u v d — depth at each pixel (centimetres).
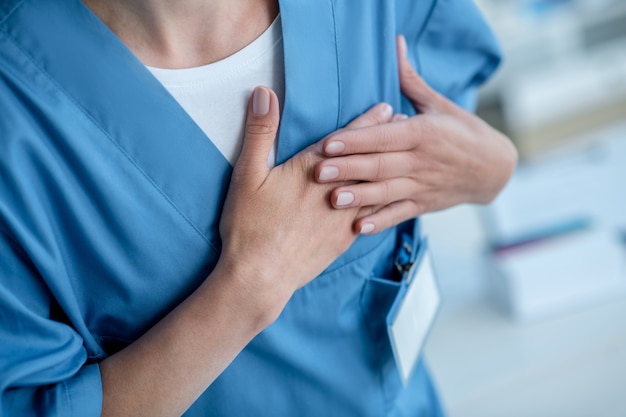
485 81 112
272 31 81
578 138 238
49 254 75
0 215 71
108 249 78
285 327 89
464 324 198
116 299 81
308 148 83
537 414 180
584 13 239
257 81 81
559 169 212
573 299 197
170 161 79
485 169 96
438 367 186
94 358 83
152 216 79
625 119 242
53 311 80
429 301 102
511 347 188
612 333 187
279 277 79
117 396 77
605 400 184
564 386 184
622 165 212
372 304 96
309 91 83
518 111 232
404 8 95
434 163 90
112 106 77
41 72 75
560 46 238
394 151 87
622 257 199
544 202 207
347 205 82
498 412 181
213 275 79
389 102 93
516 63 235
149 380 77
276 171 81
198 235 81
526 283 194
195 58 79
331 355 94
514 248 202
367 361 96
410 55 100
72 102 76
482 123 99
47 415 74
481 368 184
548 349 185
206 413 88
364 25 87
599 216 212
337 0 85
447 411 175
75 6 75
